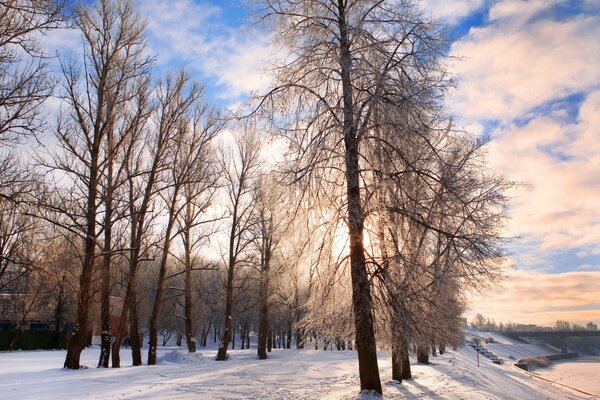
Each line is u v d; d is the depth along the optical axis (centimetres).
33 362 2766
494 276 1468
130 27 2184
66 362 2002
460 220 1186
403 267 1146
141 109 2300
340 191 1213
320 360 2884
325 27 1249
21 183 1633
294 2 1304
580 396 2578
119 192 2372
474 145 1575
